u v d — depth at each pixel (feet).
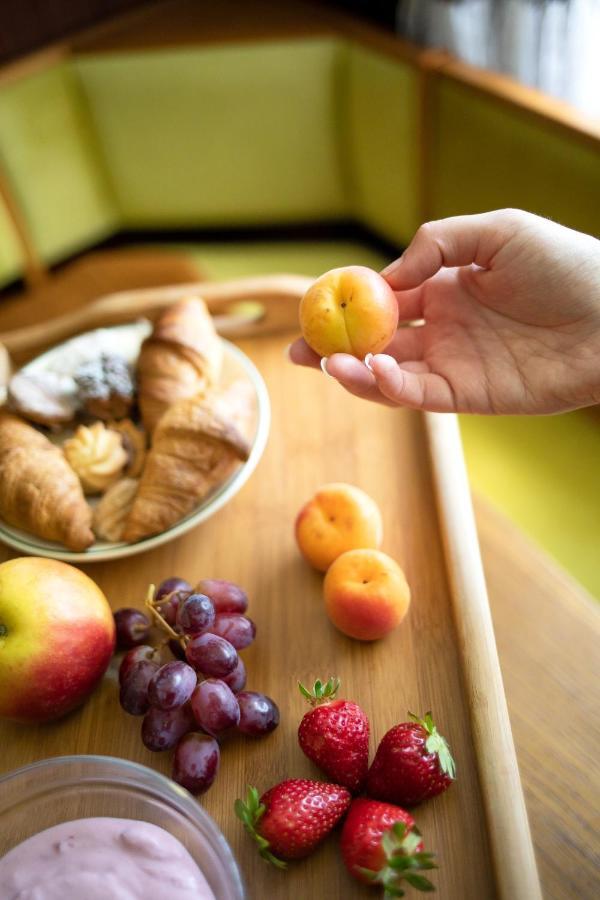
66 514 1.44
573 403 1.47
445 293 1.54
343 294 1.26
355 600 1.27
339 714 1.16
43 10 2.66
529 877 1.05
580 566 1.81
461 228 1.35
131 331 1.78
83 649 1.21
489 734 1.17
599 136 1.80
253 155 2.52
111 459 1.54
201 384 1.63
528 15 2.13
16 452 1.51
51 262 2.77
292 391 1.73
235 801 1.17
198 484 1.47
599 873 1.21
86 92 2.46
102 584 1.46
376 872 1.04
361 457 1.60
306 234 2.76
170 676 1.14
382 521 1.49
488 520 1.71
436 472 1.49
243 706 1.21
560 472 1.94
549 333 1.46
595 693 1.43
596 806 1.28
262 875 1.13
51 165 2.54
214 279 2.53
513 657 1.50
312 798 1.10
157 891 1.04
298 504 1.54
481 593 1.32
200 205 2.69
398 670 1.31
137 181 2.65
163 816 1.12
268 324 1.85
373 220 2.64
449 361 1.52
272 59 2.32
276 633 1.37
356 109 2.39
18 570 1.22
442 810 1.16
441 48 2.25
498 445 2.02
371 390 1.35
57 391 1.63
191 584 1.45
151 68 2.37
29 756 1.27
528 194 2.07
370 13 2.58
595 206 1.92
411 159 2.32
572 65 2.14
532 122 1.94
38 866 1.07
